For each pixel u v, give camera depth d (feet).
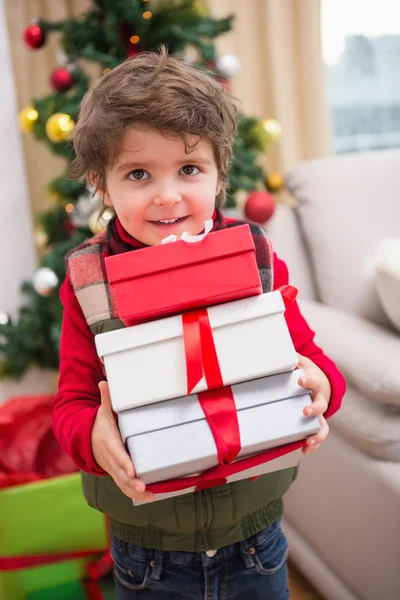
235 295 2.18
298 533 4.54
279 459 2.34
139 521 2.78
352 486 3.83
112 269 2.14
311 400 2.23
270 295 2.21
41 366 6.68
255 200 5.27
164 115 2.36
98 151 2.53
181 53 5.60
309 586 4.53
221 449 2.07
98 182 2.71
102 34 5.51
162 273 2.15
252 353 2.16
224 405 2.14
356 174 5.34
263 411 2.15
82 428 2.39
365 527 3.75
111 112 2.43
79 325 2.80
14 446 4.53
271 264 2.86
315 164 5.51
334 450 3.99
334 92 8.45
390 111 8.60
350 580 4.00
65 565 4.40
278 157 7.85
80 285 2.75
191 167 2.50
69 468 4.67
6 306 6.97
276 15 7.38
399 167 5.41
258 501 2.82
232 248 2.16
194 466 2.09
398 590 3.58
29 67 6.97
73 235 5.83
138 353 2.15
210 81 2.71
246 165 5.74
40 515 4.10
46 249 6.75
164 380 2.12
